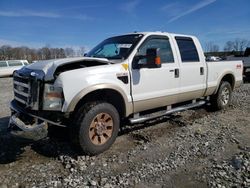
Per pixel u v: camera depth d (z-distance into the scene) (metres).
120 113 4.86
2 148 4.65
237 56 15.33
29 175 3.70
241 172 3.66
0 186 3.40
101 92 4.50
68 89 3.97
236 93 10.37
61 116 4.07
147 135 5.30
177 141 4.95
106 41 5.85
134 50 4.92
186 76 5.86
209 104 7.22
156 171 3.76
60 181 3.52
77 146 4.16
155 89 5.20
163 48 5.48
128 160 4.14
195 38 6.36
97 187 3.35
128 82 4.71
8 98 10.53
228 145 4.71
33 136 4.01
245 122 6.20
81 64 4.48
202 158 4.17
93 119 4.19
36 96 4.05
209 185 3.37
